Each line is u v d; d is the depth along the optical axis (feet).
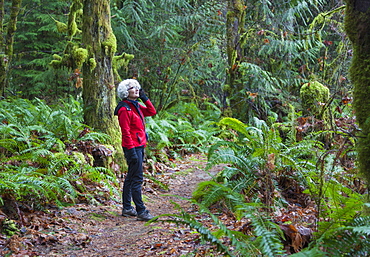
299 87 41.91
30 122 25.40
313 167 18.35
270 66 44.14
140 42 51.72
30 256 13.37
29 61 52.70
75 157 21.76
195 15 47.06
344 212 9.80
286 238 10.81
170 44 53.01
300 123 22.26
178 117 46.88
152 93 51.47
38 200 18.15
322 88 24.97
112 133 26.16
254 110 40.22
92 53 25.85
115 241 14.99
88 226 17.21
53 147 22.06
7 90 42.47
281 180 18.99
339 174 17.65
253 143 19.53
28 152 21.27
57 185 18.42
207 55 49.55
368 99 9.43
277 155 18.24
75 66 26.22
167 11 52.19
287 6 45.03
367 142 9.51
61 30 29.81
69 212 18.38
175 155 35.09
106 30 26.37
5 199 16.97
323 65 34.68
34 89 49.29
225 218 15.83
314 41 41.32
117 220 18.66
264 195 16.55
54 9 52.08
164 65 49.08
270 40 41.06
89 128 25.71
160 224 16.61
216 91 60.08
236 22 40.88
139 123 18.95
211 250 11.79
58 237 15.21
